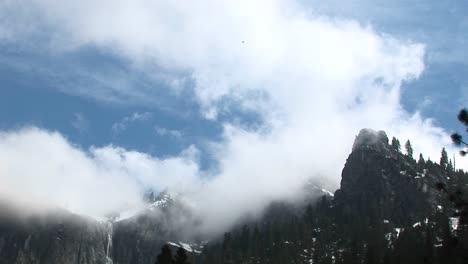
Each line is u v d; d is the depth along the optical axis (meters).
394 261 186.62
